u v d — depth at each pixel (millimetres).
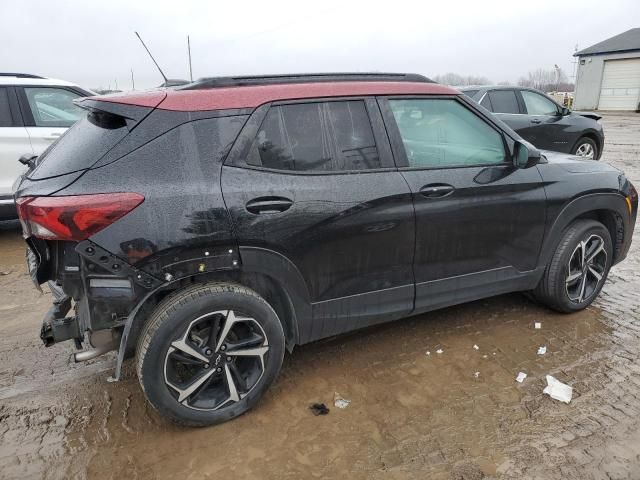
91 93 6246
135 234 2215
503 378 2926
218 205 2354
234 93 2504
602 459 2275
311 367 3084
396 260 2891
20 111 5676
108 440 2465
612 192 3652
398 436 2457
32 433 2518
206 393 2564
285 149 2564
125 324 2297
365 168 2756
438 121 3047
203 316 2375
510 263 3350
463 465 2258
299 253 2582
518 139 3238
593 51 31734
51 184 2205
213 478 2215
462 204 3014
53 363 3182
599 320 3637
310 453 2354
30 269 2545
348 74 2881
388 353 3232
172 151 2336
